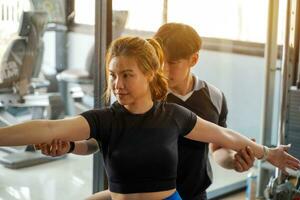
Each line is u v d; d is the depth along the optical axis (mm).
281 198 2082
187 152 1455
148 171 1130
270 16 2951
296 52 2541
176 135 1204
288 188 2086
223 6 3543
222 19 3564
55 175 3207
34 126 1051
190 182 1505
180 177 1493
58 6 2793
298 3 2551
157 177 1142
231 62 3727
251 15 3619
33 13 2818
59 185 3082
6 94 2949
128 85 1101
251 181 2906
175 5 2984
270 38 2979
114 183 1148
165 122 1180
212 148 1528
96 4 2301
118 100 1130
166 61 1384
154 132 1148
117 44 1129
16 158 3238
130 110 1164
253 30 3639
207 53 3529
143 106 1168
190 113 1269
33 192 2959
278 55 3023
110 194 1295
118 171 1128
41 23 2865
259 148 1371
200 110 1521
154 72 1152
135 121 1150
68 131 1089
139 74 1108
